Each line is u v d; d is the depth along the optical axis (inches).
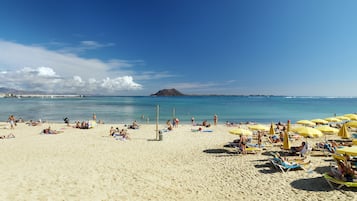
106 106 3075.8
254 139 791.1
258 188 361.1
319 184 368.5
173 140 782.5
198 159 536.7
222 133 946.1
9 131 989.8
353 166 417.1
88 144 705.6
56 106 3038.9
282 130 944.3
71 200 300.8
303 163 461.7
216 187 367.6
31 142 728.3
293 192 342.0
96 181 380.2
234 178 407.8
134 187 360.5
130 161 516.1
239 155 569.0
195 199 321.4
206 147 667.4
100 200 306.5
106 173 425.7
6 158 521.3
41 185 348.8
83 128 1083.9
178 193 342.0
